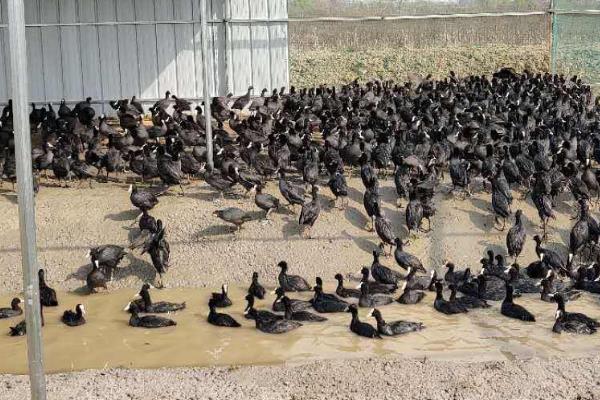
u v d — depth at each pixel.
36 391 11.40
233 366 15.26
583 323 16.77
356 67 49.38
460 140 25.48
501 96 32.53
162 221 21.66
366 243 21.11
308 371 14.72
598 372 14.45
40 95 34.03
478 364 14.91
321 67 49.50
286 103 31.12
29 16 33.41
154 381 14.38
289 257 20.66
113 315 18.23
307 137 26.41
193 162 23.80
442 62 50.16
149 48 34.06
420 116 28.48
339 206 22.38
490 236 21.41
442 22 63.56
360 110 30.05
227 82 34.50
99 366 15.47
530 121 27.95
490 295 18.69
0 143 26.97
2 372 15.21
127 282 20.14
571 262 19.89
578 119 28.86
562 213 22.39
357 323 16.81
